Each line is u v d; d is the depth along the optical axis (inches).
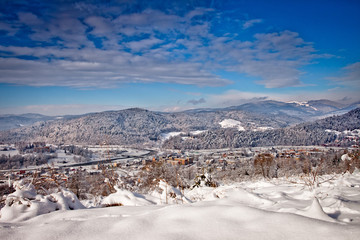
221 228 86.1
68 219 123.8
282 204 140.9
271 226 82.4
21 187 195.8
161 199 204.2
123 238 86.9
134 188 339.3
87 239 89.7
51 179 233.6
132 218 108.7
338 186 201.3
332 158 1007.6
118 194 207.3
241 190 179.2
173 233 86.2
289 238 72.7
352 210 105.3
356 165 386.3
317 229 76.2
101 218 117.5
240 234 79.6
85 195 410.9
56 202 172.9
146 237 85.4
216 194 196.2
